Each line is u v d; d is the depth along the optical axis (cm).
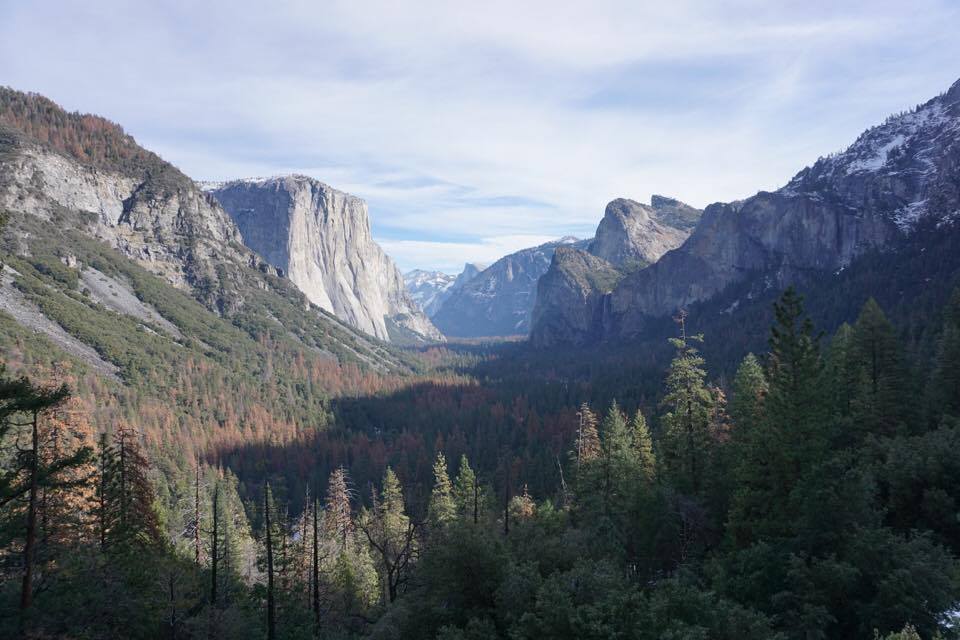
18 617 2136
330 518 6228
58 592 2427
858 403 3928
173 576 3447
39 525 2809
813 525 2138
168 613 3369
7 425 1978
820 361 2681
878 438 3394
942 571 1834
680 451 3741
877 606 1792
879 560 1920
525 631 1936
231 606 3669
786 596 1905
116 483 3766
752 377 4872
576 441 5797
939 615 1720
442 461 6775
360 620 4238
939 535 2270
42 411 2102
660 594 1822
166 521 5609
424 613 2466
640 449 5222
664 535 3128
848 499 2109
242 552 5609
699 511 3123
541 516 5266
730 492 3238
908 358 5350
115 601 2689
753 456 2755
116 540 3466
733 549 2577
